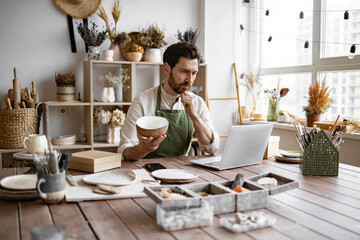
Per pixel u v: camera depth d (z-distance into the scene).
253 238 0.94
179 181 1.45
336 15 3.29
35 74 3.46
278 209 1.17
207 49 4.13
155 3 3.91
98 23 3.67
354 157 2.92
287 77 3.94
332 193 1.36
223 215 1.10
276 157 1.99
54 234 0.79
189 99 2.09
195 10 4.12
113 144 3.45
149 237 0.94
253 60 4.36
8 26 3.34
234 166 1.76
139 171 1.61
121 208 1.16
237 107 4.38
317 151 1.64
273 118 3.91
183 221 0.99
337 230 1.00
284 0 3.91
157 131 1.69
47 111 3.16
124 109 3.73
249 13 4.36
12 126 3.05
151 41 3.62
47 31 3.47
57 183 1.18
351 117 3.14
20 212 1.12
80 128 3.68
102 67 3.71
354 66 3.06
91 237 0.94
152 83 3.97
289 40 3.87
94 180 1.39
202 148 2.20
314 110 3.17
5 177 1.43
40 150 1.83
